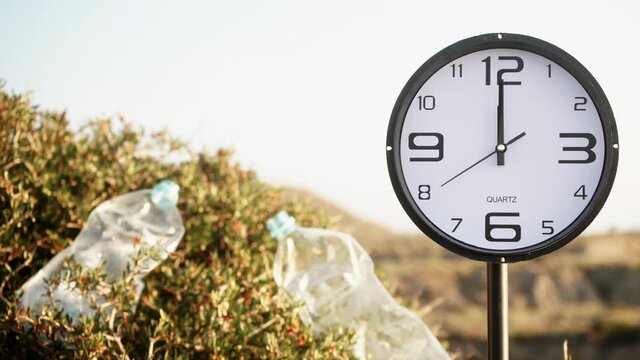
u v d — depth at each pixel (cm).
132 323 150
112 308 148
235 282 158
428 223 133
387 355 157
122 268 153
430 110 133
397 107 133
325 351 146
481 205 133
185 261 168
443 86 133
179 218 161
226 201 176
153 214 159
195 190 178
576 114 133
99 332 140
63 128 181
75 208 166
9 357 146
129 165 178
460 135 133
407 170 133
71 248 157
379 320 158
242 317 150
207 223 173
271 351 144
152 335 149
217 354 144
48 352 144
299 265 157
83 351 139
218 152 192
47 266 154
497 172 133
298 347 148
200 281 156
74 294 147
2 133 170
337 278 156
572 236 132
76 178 174
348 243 158
